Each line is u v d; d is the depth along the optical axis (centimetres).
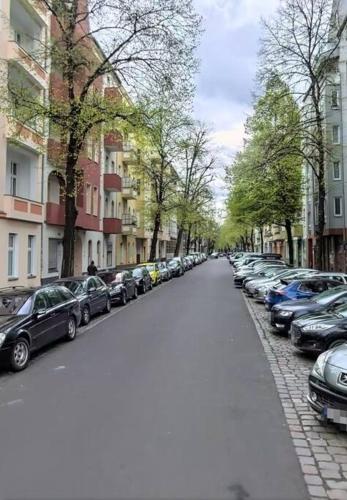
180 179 4541
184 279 3891
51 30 2450
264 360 968
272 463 486
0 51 1997
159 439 543
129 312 1783
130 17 1711
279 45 2475
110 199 3947
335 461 493
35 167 2409
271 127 2936
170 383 782
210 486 433
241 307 1920
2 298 1038
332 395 568
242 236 9694
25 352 924
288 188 3353
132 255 4941
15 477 451
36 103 1745
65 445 526
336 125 3634
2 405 682
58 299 1166
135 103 1842
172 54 1767
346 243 3659
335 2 2547
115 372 860
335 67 3148
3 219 2045
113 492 420
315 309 1171
